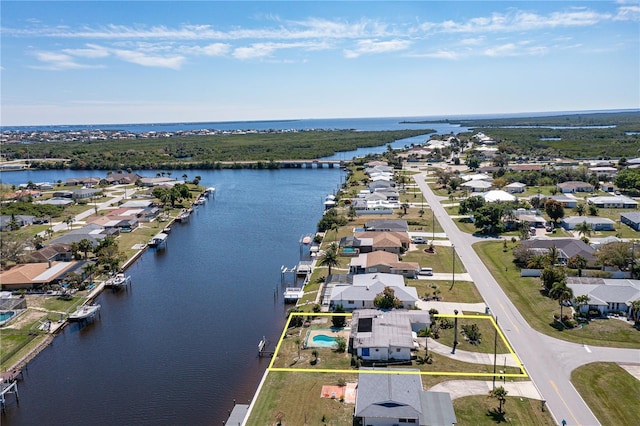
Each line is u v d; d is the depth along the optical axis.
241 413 58.66
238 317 90.50
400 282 92.69
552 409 56.56
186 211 183.88
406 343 69.00
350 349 72.75
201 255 130.75
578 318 79.62
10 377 71.06
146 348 79.56
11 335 83.62
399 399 55.59
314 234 149.25
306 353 72.19
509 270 104.38
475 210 148.00
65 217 174.25
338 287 91.62
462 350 70.62
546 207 141.62
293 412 57.56
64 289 103.12
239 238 147.12
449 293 92.62
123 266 120.12
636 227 135.00
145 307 96.50
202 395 65.94
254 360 74.62
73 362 75.69
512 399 58.53
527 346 71.44
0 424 60.84
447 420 53.56
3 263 115.81
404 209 168.25
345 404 58.84
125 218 161.12
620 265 96.62
